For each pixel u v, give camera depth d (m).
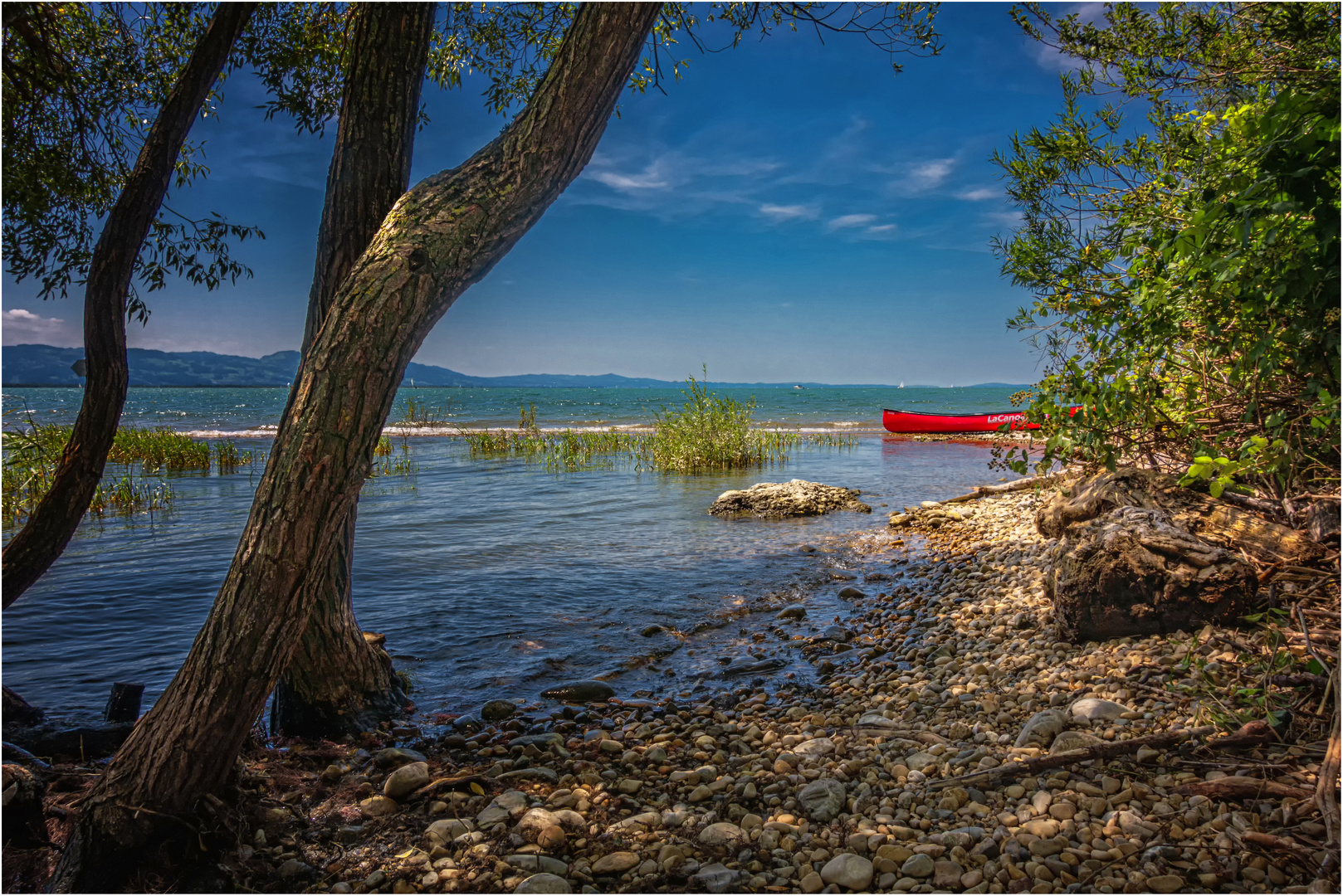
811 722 4.15
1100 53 5.75
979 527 9.43
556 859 2.77
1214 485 3.59
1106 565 4.44
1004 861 2.47
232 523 10.30
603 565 8.30
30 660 5.31
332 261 3.51
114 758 2.74
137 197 3.07
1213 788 2.65
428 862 2.81
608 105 2.89
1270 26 4.75
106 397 3.17
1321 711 2.93
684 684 5.09
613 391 174.88
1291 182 2.56
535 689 4.98
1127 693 3.64
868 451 20.22
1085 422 4.53
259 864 2.79
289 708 4.07
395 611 6.64
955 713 3.98
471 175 2.83
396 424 33.53
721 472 16.33
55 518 3.16
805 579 7.74
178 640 5.77
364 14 3.36
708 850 2.81
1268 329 3.24
